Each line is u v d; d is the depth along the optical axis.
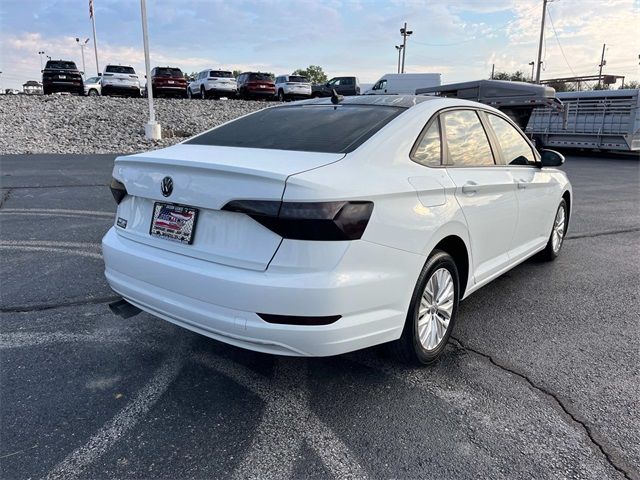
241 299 2.60
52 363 3.35
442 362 3.45
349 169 2.76
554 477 2.38
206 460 2.48
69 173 12.02
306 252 2.53
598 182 13.56
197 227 2.83
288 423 2.77
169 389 3.09
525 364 3.43
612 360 3.50
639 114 19.28
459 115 3.80
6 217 7.39
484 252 3.90
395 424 2.77
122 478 2.36
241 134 3.51
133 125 21.17
